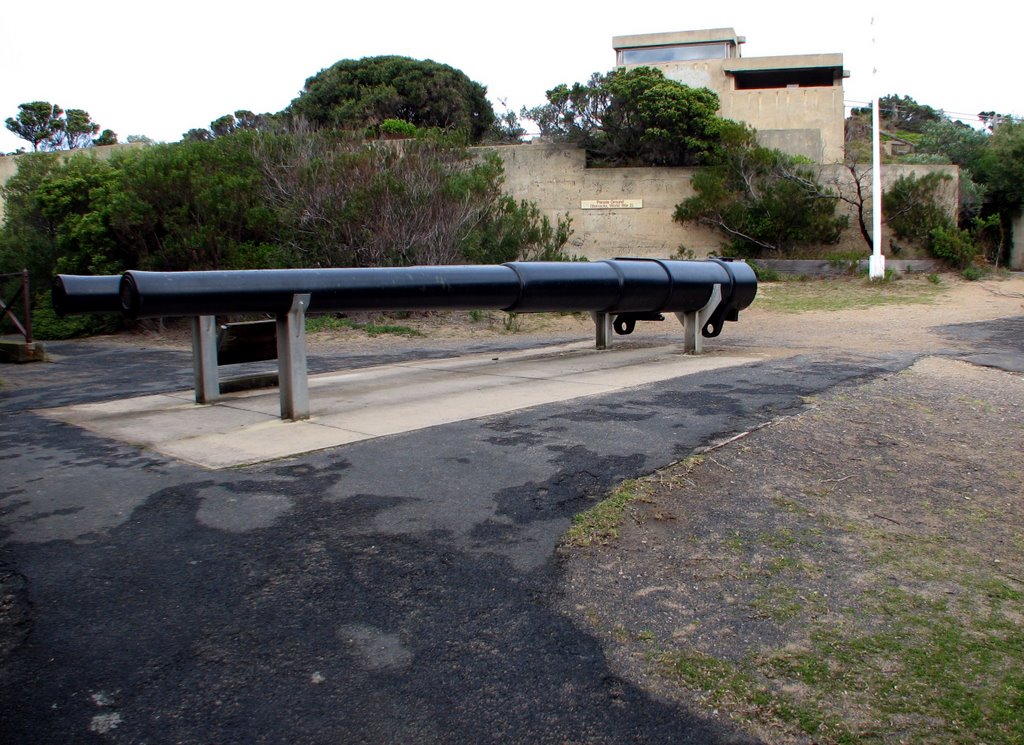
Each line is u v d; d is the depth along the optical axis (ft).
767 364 31.71
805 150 84.23
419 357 38.73
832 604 12.59
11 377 36.40
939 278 71.36
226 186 56.75
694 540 14.61
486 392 26.53
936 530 15.89
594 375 29.60
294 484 16.94
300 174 57.98
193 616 11.72
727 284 34.71
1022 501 17.80
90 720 9.47
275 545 13.98
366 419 22.63
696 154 81.76
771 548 14.44
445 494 16.29
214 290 20.94
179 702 9.82
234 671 10.44
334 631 11.37
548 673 10.53
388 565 13.26
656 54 117.08
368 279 23.94
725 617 12.05
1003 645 11.60
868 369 30.60
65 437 21.75
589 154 86.79
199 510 15.56
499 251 60.75
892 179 78.79
